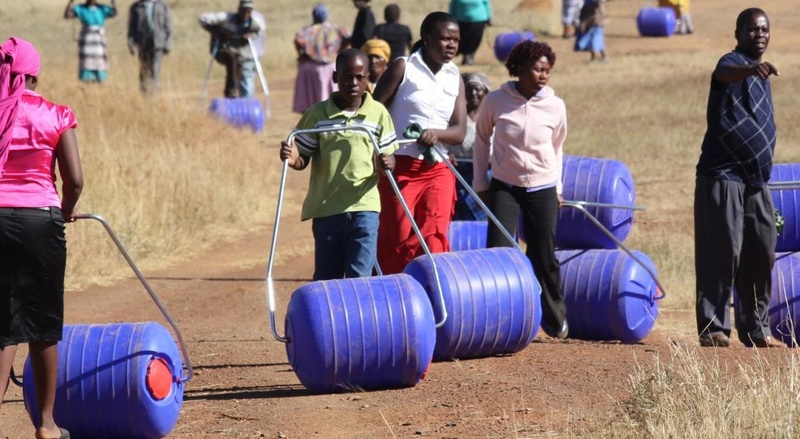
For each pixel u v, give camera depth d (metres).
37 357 15.92
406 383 20.17
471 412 18.47
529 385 20.16
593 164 27.27
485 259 22.47
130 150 46.28
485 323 22.02
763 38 22.77
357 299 19.72
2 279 15.53
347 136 21.38
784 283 25.05
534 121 23.91
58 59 82.56
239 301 32.34
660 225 43.56
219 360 24.48
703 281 23.38
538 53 23.61
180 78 90.31
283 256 39.28
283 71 96.88
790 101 68.75
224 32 67.44
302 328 19.64
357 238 21.42
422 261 22.14
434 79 23.55
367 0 66.69
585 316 25.89
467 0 89.25
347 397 19.80
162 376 17.16
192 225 41.94
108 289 33.94
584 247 27.41
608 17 126.06
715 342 23.16
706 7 126.06
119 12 133.25
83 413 16.94
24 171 15.55
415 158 23.53
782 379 17.66
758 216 23.39
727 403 16.25
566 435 16.50
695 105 70.62
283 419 18.61
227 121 60.75
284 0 140.88
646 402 16.66
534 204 24.17
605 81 81.31
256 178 49.53
